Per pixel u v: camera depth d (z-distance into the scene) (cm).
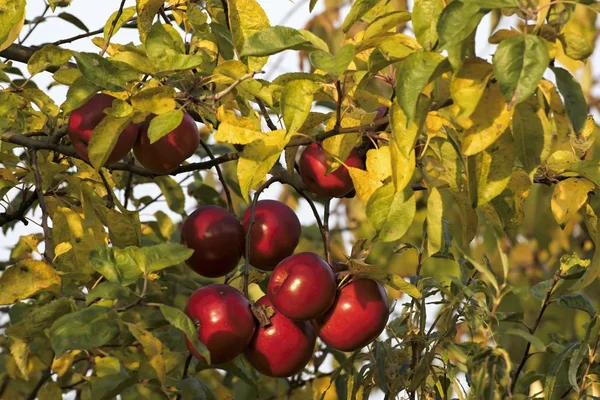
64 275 185
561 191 195
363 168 190
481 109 170
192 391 209
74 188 207
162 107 183
